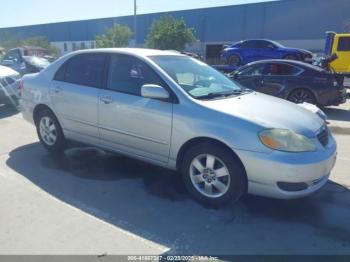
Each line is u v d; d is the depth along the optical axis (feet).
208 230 10.57
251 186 11.16
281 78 30.50
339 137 22.18
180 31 113.60
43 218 11.12
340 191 13.32
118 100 13.74
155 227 10.71
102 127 14.60
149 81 13.24
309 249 9.64
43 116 17.30
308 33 142.31
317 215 11.48
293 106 13.41
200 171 12.09
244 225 10.84
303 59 56.95
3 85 27.50
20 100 18.43
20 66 46.01
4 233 10.23
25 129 22.47
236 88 14.76
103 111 14.30
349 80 42.42
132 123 13.42
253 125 10.91
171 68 13.58
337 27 135.13
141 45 184.24
